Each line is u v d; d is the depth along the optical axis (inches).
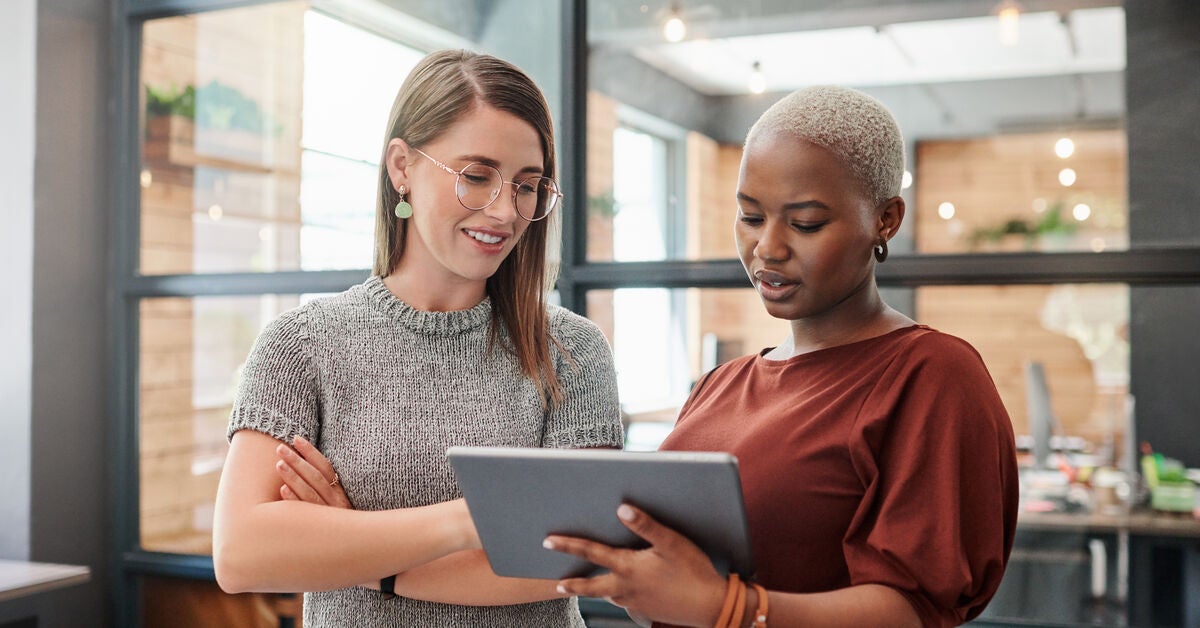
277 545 51.3
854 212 40.1
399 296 59.1
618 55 121.9
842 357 42.6
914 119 143.6
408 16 128.0
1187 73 114.3
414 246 58.1
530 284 59.1
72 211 136.7
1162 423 140.5
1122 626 120.0
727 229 118.5
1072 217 135.3
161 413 139.5
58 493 135.0
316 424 56.6
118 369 140.3
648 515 35.7
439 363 57.3
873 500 39.0
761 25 121.0
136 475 140.4
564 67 121.0
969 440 38.2
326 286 129.1
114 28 140.6
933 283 107.7
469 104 54.1
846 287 41.3
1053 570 128.7
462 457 37.5
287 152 132.6
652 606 35.9
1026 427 194.1
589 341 62.6
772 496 41.1
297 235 132.2
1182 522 126.0
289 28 132.7
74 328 137.1
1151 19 116.2
